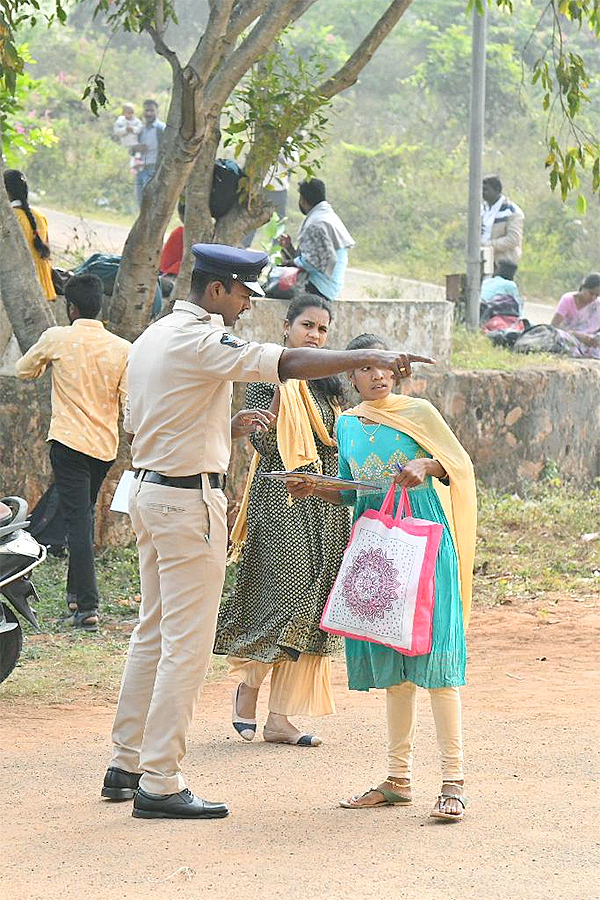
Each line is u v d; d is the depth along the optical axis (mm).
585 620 13836
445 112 46438
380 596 7371
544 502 19609
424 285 30828
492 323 23656
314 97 15219
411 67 48219
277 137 15297
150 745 7430
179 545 7340
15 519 8703
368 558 7469
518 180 43438
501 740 9133
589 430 22016
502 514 18641
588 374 21828
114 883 6262
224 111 16266
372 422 7820
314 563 9094
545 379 20828
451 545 7621
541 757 8672
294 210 40000
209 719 10094
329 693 9320
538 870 6395
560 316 24172
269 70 15523
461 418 19875
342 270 17781
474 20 22906
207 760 8844
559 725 9547
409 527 7457
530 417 20656
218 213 15930
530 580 15758
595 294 24188
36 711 10297
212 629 7484
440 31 49812
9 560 8594
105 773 8312
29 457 16078
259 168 15305
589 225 41906
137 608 13930
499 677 11352
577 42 50094
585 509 19234
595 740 9102
